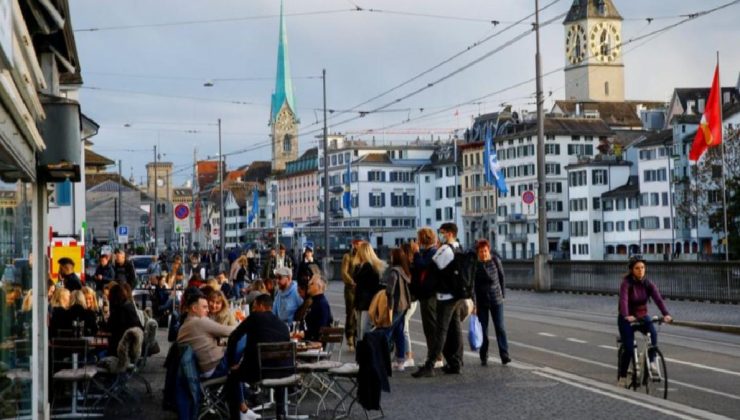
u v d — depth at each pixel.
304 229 114.38
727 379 19.16
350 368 15.05
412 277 19.47
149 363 23.81
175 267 34.41
